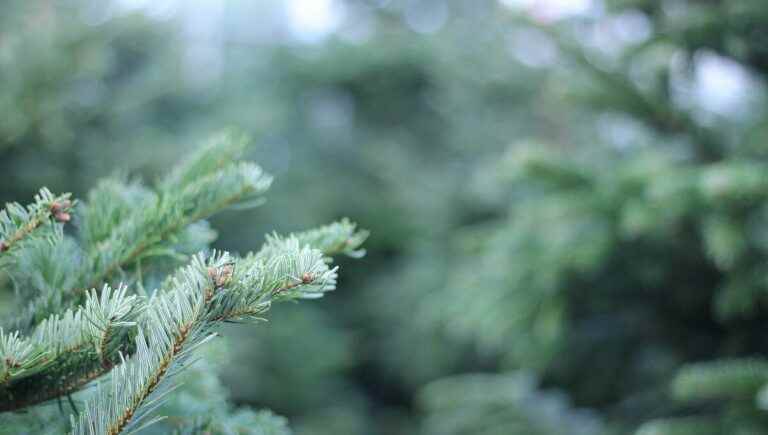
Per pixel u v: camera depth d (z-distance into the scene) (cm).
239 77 678
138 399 49
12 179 259
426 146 711
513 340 232
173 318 48
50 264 67
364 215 623
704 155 199
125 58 361
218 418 72
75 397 66
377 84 734
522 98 525
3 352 51
